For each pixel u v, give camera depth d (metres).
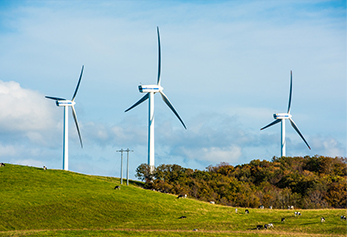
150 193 102.69
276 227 74.50
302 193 139.50
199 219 82.12
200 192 133.62
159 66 139.75
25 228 72.62
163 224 77.69
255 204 124.81
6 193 89.19
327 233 69.44
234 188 136.88
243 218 83.50
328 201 128.25
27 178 102.50
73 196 90.62
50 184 99.56
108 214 82.94
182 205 94.44
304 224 76.19
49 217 78.19
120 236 62.34
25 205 82.19
